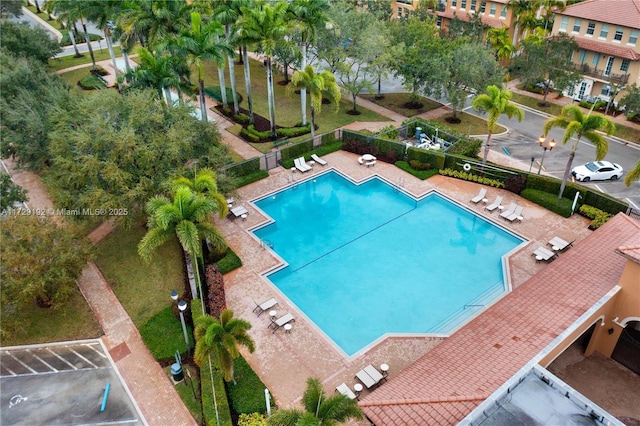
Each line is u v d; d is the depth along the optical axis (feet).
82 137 84.84
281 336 75.82
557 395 47.42
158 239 71.77
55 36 212.43
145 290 84.99
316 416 47.57
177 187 76.79
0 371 71.15
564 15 164.35
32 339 76.33
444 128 132.67
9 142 106.93
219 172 99.04
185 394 67.36
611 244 74.49
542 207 106.22
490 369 53.72
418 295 85.46
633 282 61.41
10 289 71.20
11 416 64.75
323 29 144.77
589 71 159.94
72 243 80.12
